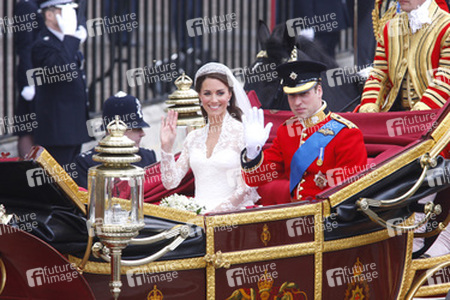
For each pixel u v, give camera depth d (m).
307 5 37.31
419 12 20.97
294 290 16.45
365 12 26.08
